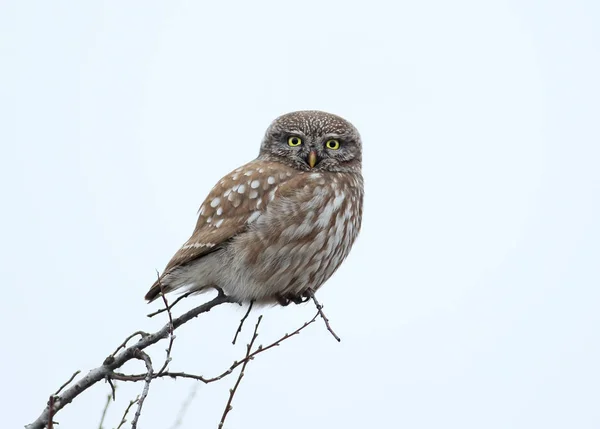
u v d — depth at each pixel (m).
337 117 12.99
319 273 12.04
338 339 8.82
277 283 11.66
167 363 7.80
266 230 11.38
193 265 11.59
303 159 12.35
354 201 12.53
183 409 7.93
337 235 12.00
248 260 11.37
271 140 12.86
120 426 7.54
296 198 11.57
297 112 13.12
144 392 7.31
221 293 10.30
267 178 11.76
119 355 8.10
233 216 11.52
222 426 7.66
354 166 12.77
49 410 6.86
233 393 7.75
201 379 7.79
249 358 7.91
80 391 7.95
